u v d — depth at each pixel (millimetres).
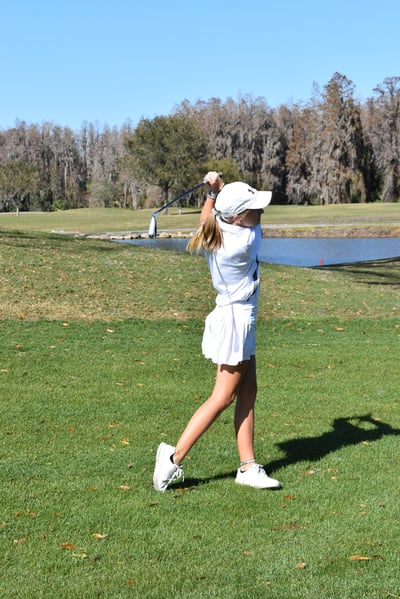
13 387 6984
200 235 4445
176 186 83938
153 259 16766
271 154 103125
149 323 11008
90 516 3975
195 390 7164
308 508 4184
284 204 104250
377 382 7820
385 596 3176
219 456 5164
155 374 7840
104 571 3355
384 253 40125
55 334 9805
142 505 4160
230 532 3822
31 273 13641
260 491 4465
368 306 13578
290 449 5395
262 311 12633
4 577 3275
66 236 20609
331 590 3217
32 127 124625
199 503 4230
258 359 8922
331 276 17453
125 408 6375
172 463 4406
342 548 3646
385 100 94875
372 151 97750
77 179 125500
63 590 3176
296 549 3623
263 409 6570
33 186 89688
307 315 12547
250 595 3162
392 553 3604
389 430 5957
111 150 126000
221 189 4734
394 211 70938
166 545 3639
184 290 13672
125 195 110688
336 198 89250
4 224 64750
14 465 4793
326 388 7480
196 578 3311
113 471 4746
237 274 4457
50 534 3729
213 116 103375
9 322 10328
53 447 5230
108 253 17031
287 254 39438
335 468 4949
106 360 8430
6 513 3973
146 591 3182
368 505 4246
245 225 4441
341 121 88812
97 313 11406
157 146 81750
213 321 4527
